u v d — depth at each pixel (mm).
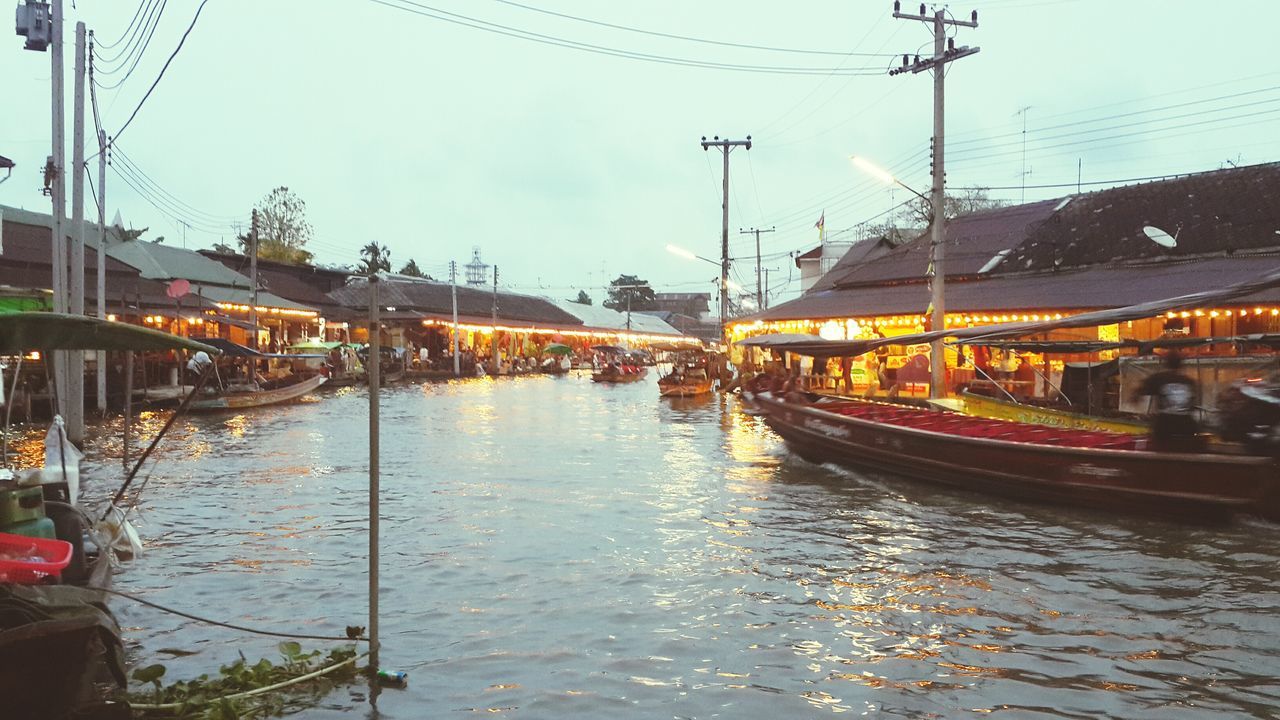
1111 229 27938
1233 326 22359
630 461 16625
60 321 6336
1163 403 10977
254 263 37000
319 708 5562
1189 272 24016
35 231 30547
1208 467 10125
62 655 4805
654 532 10469
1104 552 9438
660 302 122750
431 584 8312
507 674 6152
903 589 8125
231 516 11398
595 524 10891
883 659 6414
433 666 6289
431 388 44031
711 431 22438
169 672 6199
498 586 8250
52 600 5262
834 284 35219
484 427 23391
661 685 5957
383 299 57031
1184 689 5852
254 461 16594
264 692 5742
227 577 8562
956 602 7738
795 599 7848
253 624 7215
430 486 13695
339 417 26453
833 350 18312
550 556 9328
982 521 11062
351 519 11188
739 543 9922
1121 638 6809
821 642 6781
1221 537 10023
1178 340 16828
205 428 22844
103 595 5859
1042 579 8422
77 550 7500
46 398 23281
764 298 63875
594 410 29594
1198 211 26469
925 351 28391
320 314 47969
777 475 14906
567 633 6984
